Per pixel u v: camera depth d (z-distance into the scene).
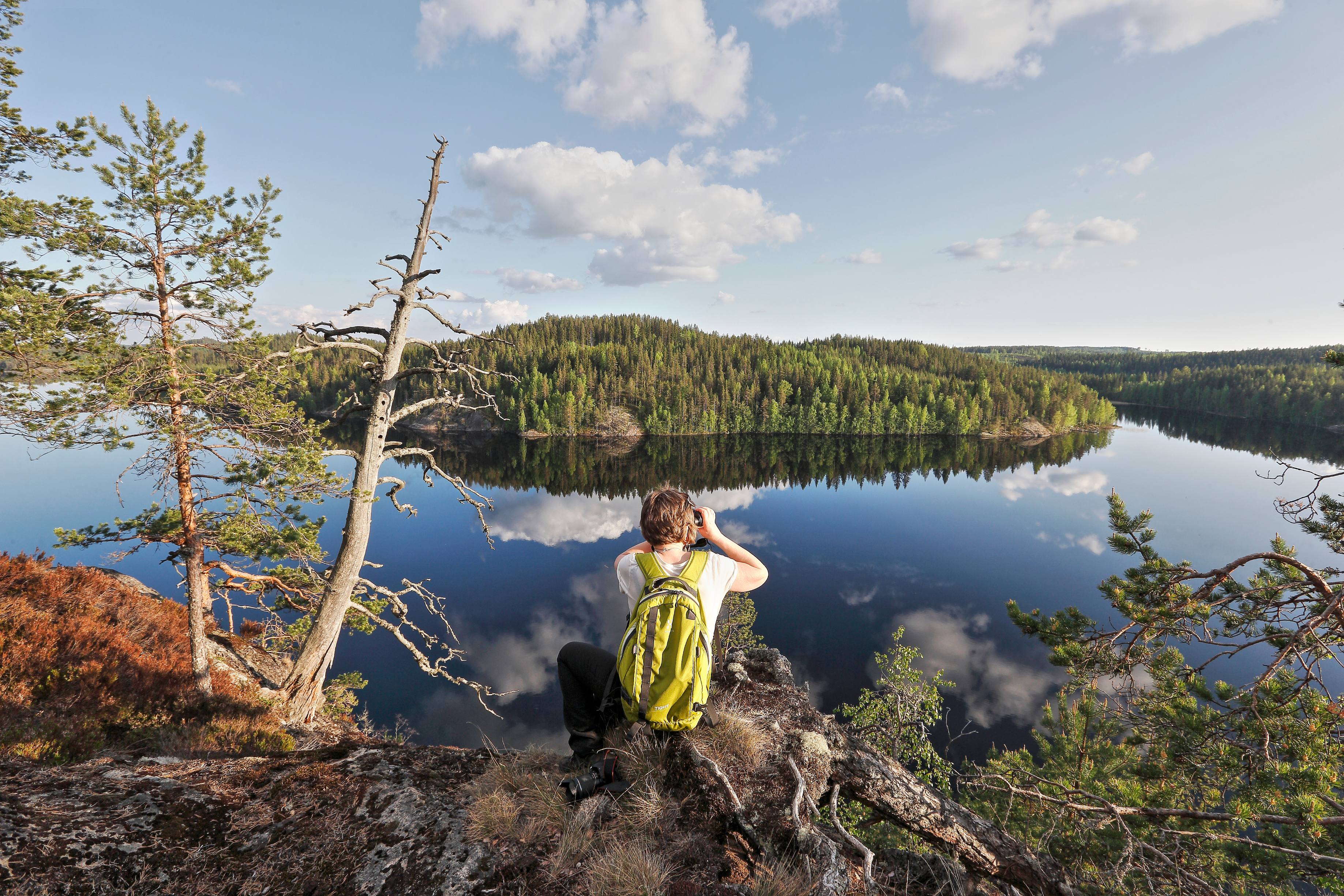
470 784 2.36
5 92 6.39
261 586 11.35
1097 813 4.32
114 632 8.92
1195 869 3.86
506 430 152.75
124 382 6.95
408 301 9.35
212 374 7.70
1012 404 174.25
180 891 1.68
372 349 9.30
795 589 65.19
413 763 2.51
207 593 11.06
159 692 7.90
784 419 161.00
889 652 15.29
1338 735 3.67
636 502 104.69
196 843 1.89
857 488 121.44
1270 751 3.83
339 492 9.10
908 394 168.25
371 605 12.12
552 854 1.94
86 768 2.23
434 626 52.03
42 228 6.50
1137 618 4.52
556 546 83.56
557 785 2.24
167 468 7.70
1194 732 4.21
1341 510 4.33
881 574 72.69
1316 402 181.25
